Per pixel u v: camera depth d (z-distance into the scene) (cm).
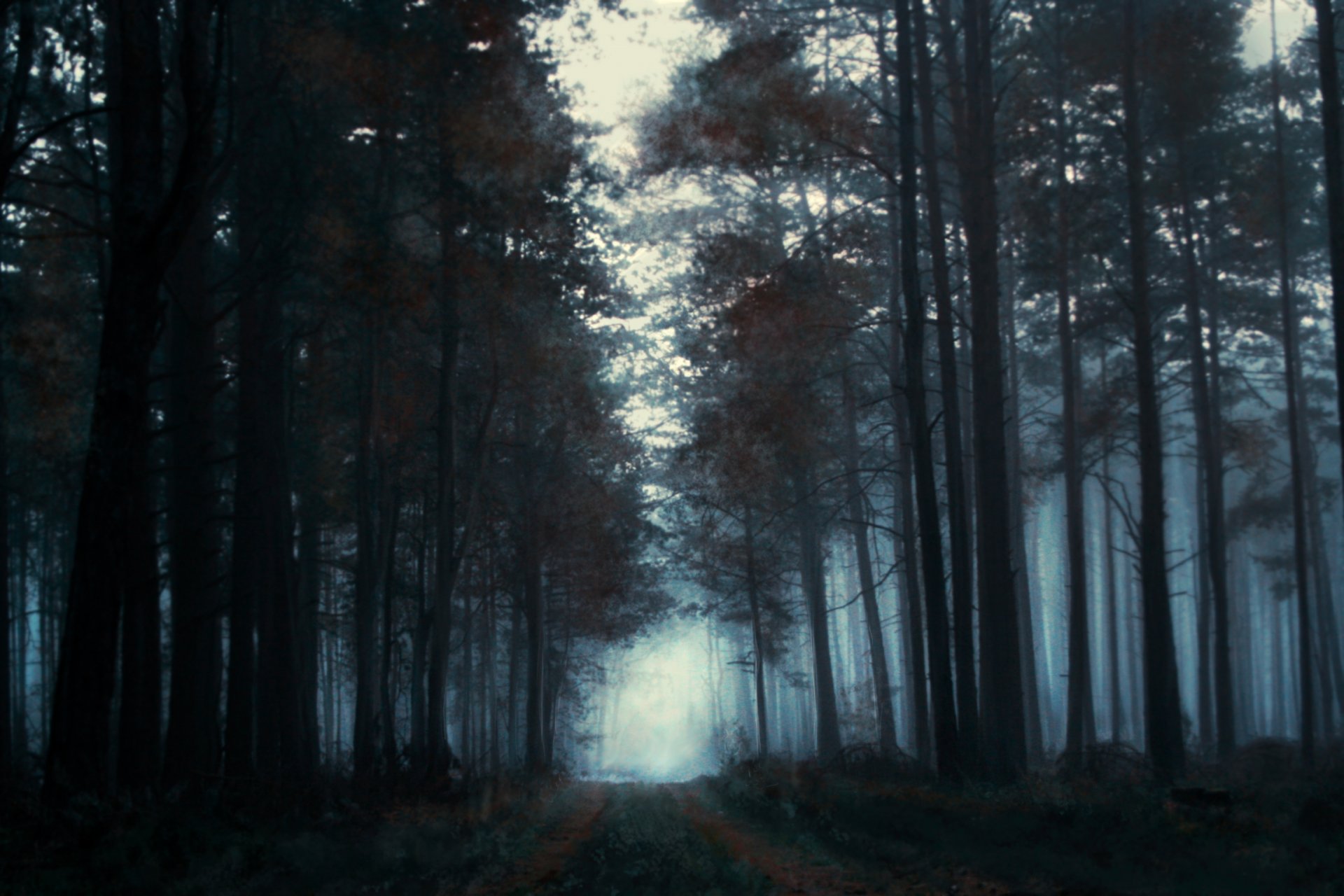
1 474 2845
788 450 2539
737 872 1007
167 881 1074
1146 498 2367
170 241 1606
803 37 2294
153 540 2136
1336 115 2119
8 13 1820
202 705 2195
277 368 2422
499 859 1293
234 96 2008
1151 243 3206
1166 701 2269
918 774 2222
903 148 2241
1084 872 937
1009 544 2286
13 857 1172
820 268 2339
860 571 3750
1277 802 1342
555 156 2284
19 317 2178
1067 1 2736
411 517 3856
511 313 2642
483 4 1944
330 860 1188
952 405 2317
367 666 2748
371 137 2127
